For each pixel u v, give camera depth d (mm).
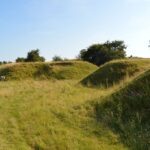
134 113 17375
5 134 15516
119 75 33438
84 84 33219
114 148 14211
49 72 48656
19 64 51094
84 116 18047
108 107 18656
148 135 15039
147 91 18953
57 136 15305
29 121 17547
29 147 14125
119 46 85688
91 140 15008
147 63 36188
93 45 82250
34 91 28141
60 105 20609
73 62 51969
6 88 31406
